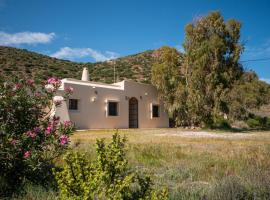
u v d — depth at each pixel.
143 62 79.50
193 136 20.53
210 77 29.16
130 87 32.88
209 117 30.27
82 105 27.81
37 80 6.89
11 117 6.30
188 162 9.19
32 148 6.14
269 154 9.98
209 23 30.72
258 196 5.45
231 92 28.94
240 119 29.44
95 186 3.51
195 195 5.57
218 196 5.39
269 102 31.09
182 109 32.06
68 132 6.62
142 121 34.12
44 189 5.68
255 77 31.27
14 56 66.81
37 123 6.62
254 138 19.12
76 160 3.76
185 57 31.73
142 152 10.62
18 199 5.33
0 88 6.37
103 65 78.50
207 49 29.67
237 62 30.84
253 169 7.48
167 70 32.94
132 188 4.57
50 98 6.86
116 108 31.39
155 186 6.21
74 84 27.09
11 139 5.96
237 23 30.48
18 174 6.13
